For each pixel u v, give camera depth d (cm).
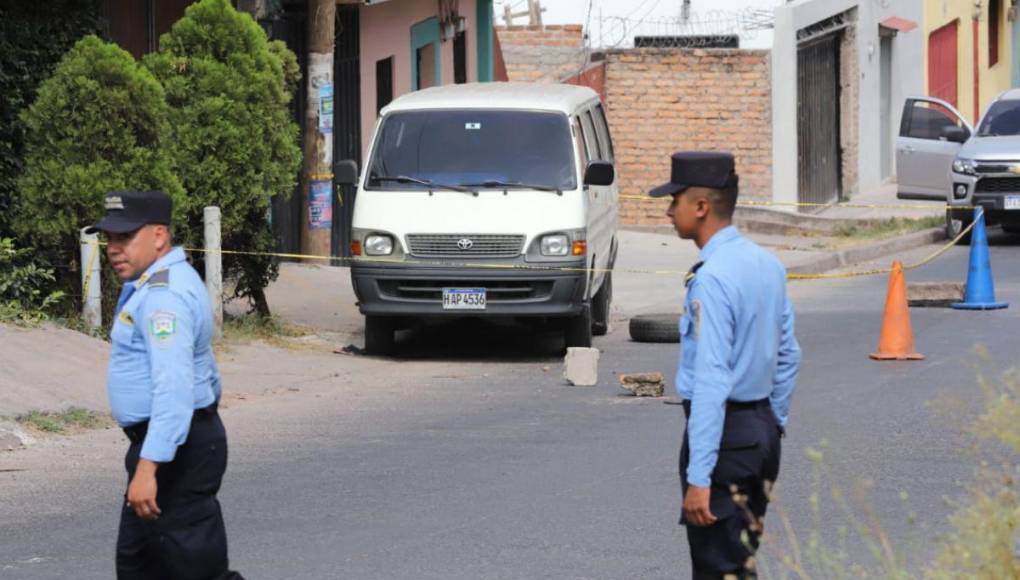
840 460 1331
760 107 3728
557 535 1107
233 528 1133
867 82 4412
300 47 2603
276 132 1969
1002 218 3284
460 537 1104
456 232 1900
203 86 1922
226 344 1919
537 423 1531
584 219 1928
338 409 1614
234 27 1947
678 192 772
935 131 3566
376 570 1025
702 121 3741
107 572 1022
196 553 800
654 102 3747
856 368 1827
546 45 3912
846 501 1190
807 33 3938
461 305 1905
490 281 1900
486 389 1750
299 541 1097
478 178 1950
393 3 3083
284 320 2147
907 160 3581
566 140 1989
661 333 2136
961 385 1684
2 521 1150
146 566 823
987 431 916
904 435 1428
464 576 1010
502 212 1909
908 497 1198
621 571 1019
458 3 3544
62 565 1037
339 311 2289
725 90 3731
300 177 2606
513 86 2161
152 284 784
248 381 1759
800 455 1356
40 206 1772
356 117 2888
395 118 2023
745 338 761
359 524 1142
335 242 2809
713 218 772
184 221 1866
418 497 1223
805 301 2539
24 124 1809
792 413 1546
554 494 1228
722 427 755
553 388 1755
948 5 5425
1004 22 6306
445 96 2062
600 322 2216
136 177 1791
